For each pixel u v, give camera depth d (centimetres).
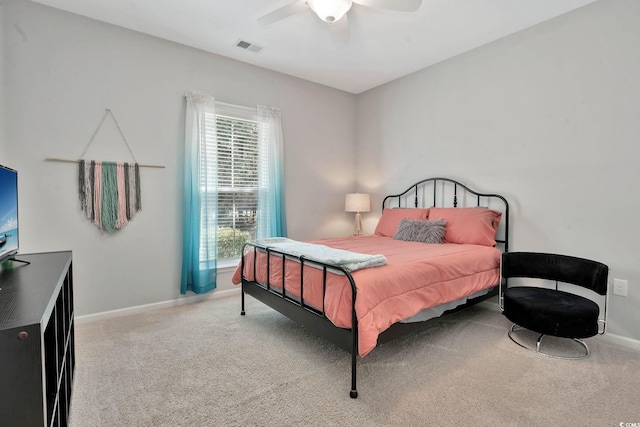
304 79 403
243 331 252
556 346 229
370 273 185
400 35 294
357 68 369
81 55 263
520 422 149
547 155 273
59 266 160
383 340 186
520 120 289
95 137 270
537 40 276
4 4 231
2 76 228
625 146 232
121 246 285
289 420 150
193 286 317
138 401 164
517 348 226
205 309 302
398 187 406
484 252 266
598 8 242
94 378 184
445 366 200
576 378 187
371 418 151
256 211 369
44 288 120
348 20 268
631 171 230
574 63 255
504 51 298
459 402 164
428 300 205
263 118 366
